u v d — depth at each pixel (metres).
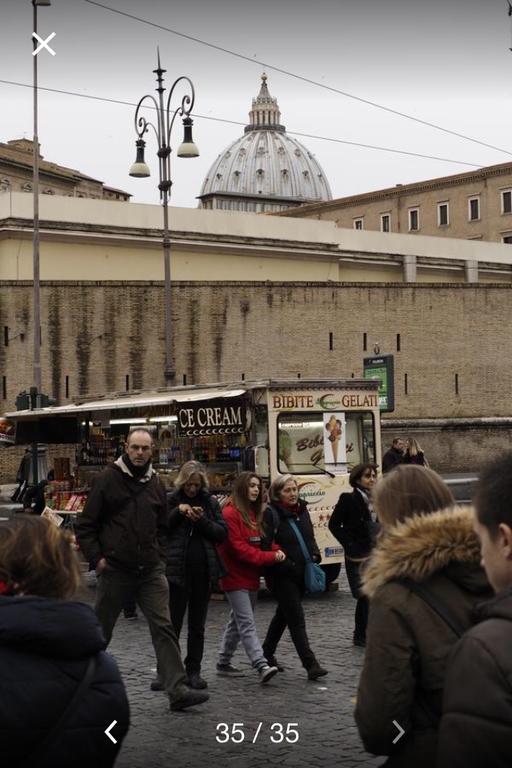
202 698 9.40
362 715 3.96
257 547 10.63
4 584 3.78
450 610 3.95
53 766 3.56
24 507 20.77
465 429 50.91
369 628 4.03
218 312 46.91
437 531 4.02
